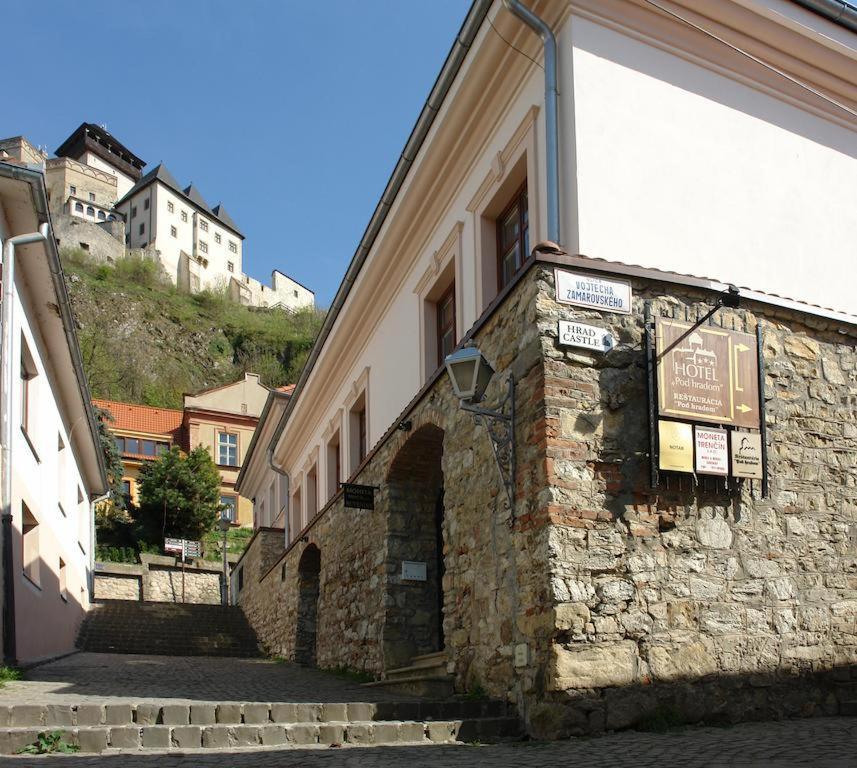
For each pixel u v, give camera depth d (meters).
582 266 8.58
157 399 70.75
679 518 8.31
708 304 9.05
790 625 8.54
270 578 23.12
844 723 7.80
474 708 8.20
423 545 13.38
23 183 11.52
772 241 10.12
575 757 6.42
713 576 8.30
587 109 9.36
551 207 9.14
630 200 9.35
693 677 7.93
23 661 12.76
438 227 12.85
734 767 5.75
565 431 8.08
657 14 9.93
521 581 8.22
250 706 7.60
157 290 83.19
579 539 7.85
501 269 11.27
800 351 9.47
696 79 10.12
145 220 89.38
